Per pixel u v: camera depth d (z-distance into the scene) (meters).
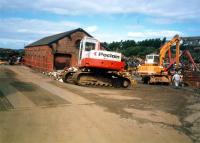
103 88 21.50
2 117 10.58
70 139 8.41
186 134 9.66
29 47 50.72
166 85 29.97
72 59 37.28
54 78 26.41
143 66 31.91
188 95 20.25
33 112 11.55
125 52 92.69
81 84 22.09
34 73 32.47
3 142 7.93
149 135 9.23
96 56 21.98
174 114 12.84
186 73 30.48
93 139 8.51
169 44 32.88
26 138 8.34
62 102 13.82
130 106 14.02
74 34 37.00
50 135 8.70
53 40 36.19
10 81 21.72
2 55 56.59
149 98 17.31
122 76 23.03
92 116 11.34
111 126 10.02
